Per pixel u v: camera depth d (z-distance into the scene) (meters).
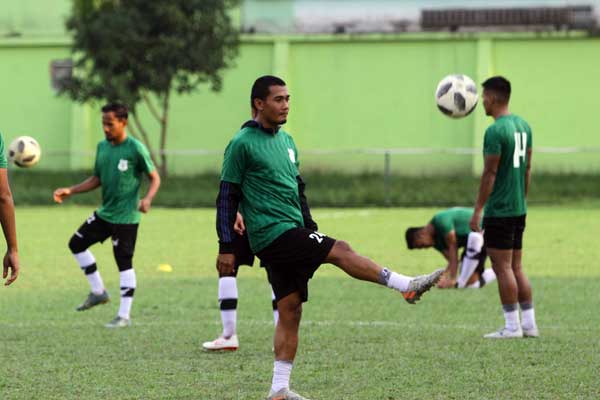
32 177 92.75
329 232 62.81
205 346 27.31
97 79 93.06
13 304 36.47
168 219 72.56
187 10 90.88
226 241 21.53
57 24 107.62
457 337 29.23
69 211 79.94
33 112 108.25
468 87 30.97
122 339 29.16
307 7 104.69
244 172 21.62
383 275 21.23
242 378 23.83
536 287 40.38
